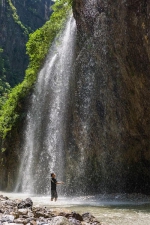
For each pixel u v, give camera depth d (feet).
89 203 55.42
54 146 95.35
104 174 76.18
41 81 112.57
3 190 124.06
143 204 52.19
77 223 25.76
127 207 47.29
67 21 102.89
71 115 88.38
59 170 90.43
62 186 85.51
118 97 71.67
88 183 79.56
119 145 72.74
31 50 126.21
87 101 81.66
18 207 33.96
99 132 77.61
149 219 34.42
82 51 84.79
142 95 65.10
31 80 120.37
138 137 68.49
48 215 29.19
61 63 99.35
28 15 524.11
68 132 88.84
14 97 128.16
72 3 86.63
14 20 461.78
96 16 77.61
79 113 84.28
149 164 67.77
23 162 112.06
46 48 115.65
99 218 34.94
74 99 86.99
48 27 119.65
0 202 37.83
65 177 86.94
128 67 67.05
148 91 63.46
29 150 109.60
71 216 29.45
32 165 105.60
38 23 540.11
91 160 79.61
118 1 67.92
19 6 508.94
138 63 64.39
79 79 85.40
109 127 74.84
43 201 60.75
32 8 537.65
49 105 102.73
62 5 113.80
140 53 63.31
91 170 79.36
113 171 74.43
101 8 75.66
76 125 85.10
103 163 76.38
